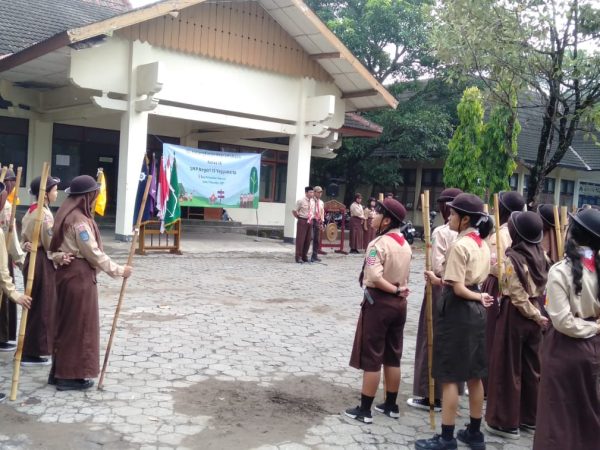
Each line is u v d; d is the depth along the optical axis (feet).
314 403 15.87
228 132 58.08
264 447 13.02
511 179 76.79
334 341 22.11
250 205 47.80
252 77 48.70
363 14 69.26
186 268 36.37
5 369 16.81
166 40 43.42
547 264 14.93
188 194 44.01
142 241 40.06
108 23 37.27
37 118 52.08
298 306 27.99
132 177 42.88
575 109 31.60
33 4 52.90
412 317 27.91
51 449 12.24
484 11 31.65
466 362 13.17
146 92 41.68
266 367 18.47
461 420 15.67
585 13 30.60
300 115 51.72
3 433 12.79
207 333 21.66
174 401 15.19
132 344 19.62
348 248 55.72
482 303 13.41
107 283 29.53
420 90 70.59
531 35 31.14
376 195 83.61
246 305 27.20
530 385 14.83
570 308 11.25
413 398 16.58
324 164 73.26
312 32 48.42
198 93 45.96
